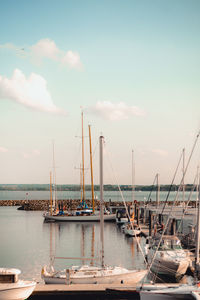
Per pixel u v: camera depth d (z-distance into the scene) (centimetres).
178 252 3300
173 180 5550
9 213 10869
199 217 2742
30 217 9519
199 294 2156
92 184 8600
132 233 5884
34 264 3888
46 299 2488
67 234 6253
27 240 5591
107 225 7638
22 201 15100
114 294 2481
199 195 2811
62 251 4650
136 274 2800
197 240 2688
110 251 4609
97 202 14350
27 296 2322
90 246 5025
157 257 3203
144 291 2311
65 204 13362
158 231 5525
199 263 2583
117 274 2741
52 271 2886
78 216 8212
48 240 5581
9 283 2277
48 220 8281
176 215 5534
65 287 2550
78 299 2492
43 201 15000
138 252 4534
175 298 2219
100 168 3127
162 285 2433
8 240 5581
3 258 4206
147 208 7731
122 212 8288
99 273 2752
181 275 3130
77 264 3881
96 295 2492
